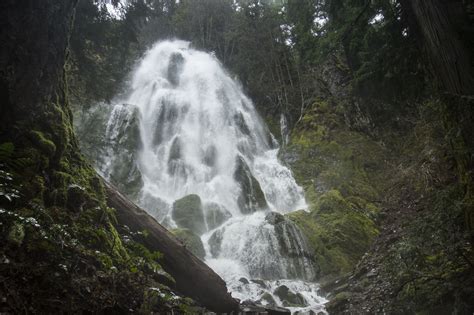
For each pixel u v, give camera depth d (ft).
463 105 20.03
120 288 13.03
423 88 29.53
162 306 14.46
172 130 73.36
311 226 47.78
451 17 21.57
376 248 39.63
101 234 15.05
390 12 29.53
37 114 16.17
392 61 28.76
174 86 88.17
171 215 48.32
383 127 65.26
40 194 14.14
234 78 96.84
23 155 14.57
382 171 58.54
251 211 57.11
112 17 26.94
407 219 40.88
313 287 37.24
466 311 18.01
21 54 15.14
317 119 72.49
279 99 86.48
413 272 21.97
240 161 64.44
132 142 61.82
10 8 14.66
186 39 112.57
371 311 26.21
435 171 41.91
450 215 20.04
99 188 18.40
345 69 78.23
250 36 89.20
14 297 9.20
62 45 17.83
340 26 32.94
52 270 10.80
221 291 19.94
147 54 97.71
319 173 61.46
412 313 22.16
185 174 62.90
